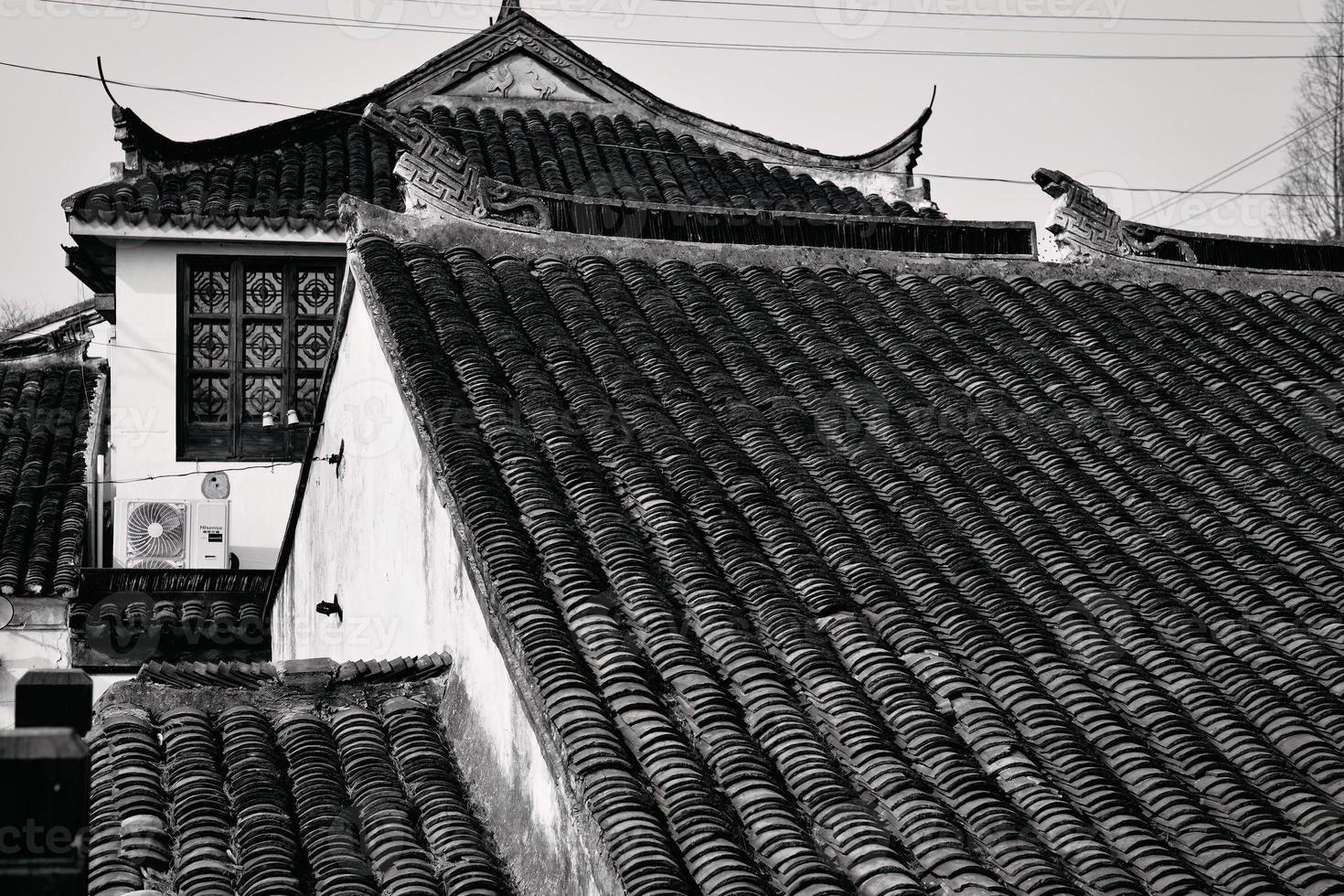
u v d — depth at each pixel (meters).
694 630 7.71
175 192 18.97
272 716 8.07
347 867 6.82
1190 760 7.38
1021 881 6.24
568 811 6.39
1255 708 7.92
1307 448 11.05
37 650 16.81
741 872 5.99
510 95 23.31
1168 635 8.52
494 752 7.56
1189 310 13.12
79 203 18.09
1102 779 7.08
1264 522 9.89
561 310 10.89
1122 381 11.70
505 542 7.93
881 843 6.30
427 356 9.62
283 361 19.19
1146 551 9.30
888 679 7.52
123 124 18.62
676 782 6.47
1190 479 10.43
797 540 8.67
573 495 8.65
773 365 10.92
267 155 20.66
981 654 7.91
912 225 13.16
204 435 18.97
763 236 12.70
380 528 10.88
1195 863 6.63
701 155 23.36
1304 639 8.59
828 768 6.77
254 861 6.80
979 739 7.21
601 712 6.82
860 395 10.69
